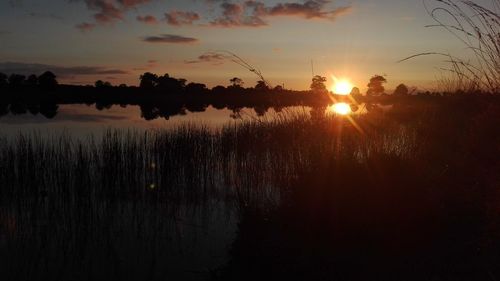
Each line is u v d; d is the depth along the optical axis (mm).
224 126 14547
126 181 10109
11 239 7383
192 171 10891
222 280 5426
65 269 6254
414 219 5469
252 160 11758
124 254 6703
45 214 8609
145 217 8469
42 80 59812
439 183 6305
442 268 4523
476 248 4785
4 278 5980
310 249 5387
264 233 6086
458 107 10461
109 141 10680
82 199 9438
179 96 59000
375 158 6371
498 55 6520
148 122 23016
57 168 9820
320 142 8414
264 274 5121
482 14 6262
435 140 9281
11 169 9680
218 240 7074
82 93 60156
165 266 6211
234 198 9297
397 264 4773
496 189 5938
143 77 60812
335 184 5945
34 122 23344
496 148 7051
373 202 5680
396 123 14680
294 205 6266
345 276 4660
